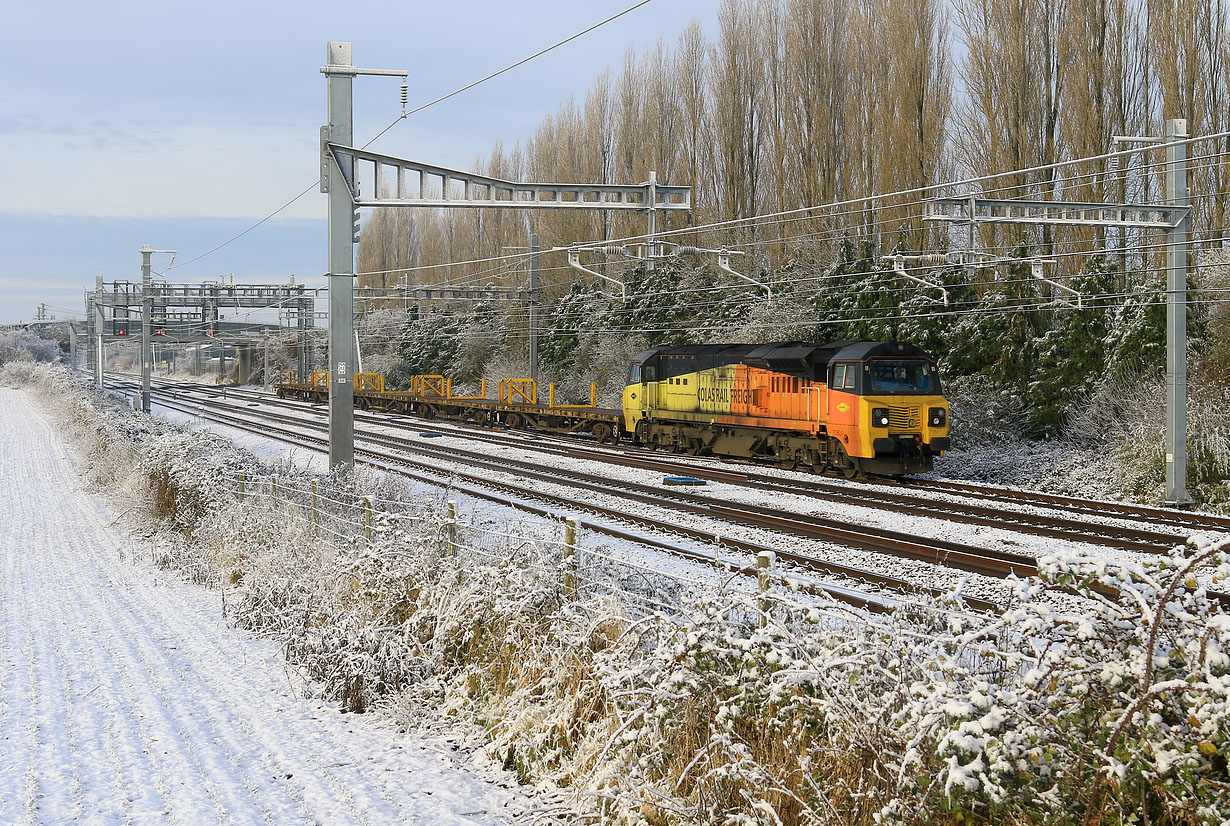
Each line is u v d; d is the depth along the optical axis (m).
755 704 5.80
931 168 34.41
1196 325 25.03
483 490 21.23
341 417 18.91
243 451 21.86
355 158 18.67
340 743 7.84
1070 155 29.97
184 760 7.41
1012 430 28.06
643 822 5.73
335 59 18.39
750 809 5.44
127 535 18.61
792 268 38.31
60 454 34.34
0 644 11.04
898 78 34.56
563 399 45.91
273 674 9.84
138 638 11.29
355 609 10.15
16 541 18.14
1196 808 3.90
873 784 4.98
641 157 47.09
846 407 23.48
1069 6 29.67
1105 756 4.09
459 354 62.41
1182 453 19.44
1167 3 27.66
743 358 27.48
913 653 5.17
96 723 8.30
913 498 19.62
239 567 14.05
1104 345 26.77
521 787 6.91
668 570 11.96
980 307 30.80
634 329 45.09
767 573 6.89
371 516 12.13
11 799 6.65
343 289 18.78
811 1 37.84
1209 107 27.36
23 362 103.44
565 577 8.65
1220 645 4.05
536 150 56.22
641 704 6.41
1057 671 4.53
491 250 61.38
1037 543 14.85
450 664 9.06
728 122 42.19
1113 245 29.34
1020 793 4.27
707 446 29.67
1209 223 27.22
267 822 6.25
